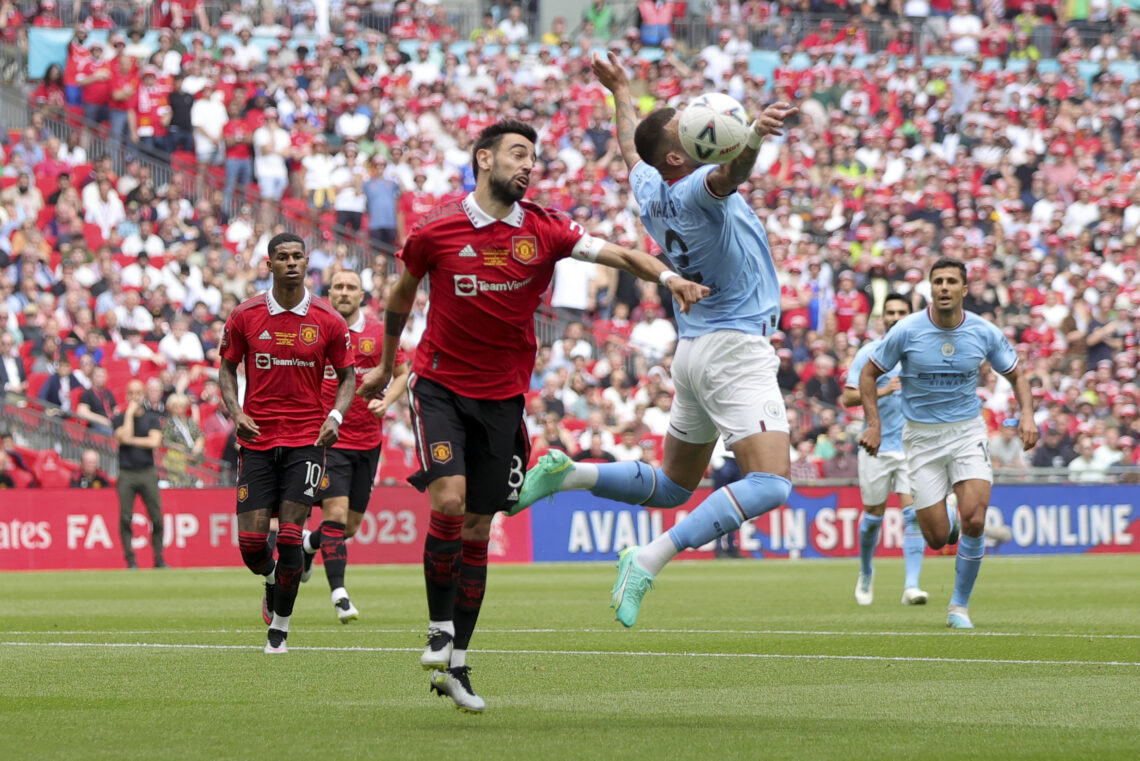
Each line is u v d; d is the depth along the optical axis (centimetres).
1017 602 3947
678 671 2303
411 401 1919
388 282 7838
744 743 1593
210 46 8838
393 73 8994
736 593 4438
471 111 8888
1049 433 7644
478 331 1877
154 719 1786
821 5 10312
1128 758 1500
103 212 7750
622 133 2486
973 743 1593
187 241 7800
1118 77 9900
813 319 8138
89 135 8106
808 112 9525
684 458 2438
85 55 8294
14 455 6575
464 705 1812
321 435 2642
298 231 7950
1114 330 8362
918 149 9469
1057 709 1859
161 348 7144
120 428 6125
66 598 4278
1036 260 8756
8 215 7606
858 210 8888
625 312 7850
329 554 3347
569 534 6850
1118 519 7394
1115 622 3256
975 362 3145
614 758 1495
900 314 3912
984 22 10531
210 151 8294
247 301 2680
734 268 2305
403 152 8475
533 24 10112
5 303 7188
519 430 1934
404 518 6556
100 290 7362
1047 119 9756
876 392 3519
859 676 2228
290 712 1848
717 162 2170
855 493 7212
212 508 6431
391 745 1580
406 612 3650
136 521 6412
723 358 2306
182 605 3962
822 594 4384
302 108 8569
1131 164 9650
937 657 2497
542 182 8588
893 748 1561
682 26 9988
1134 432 7875
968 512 3114
